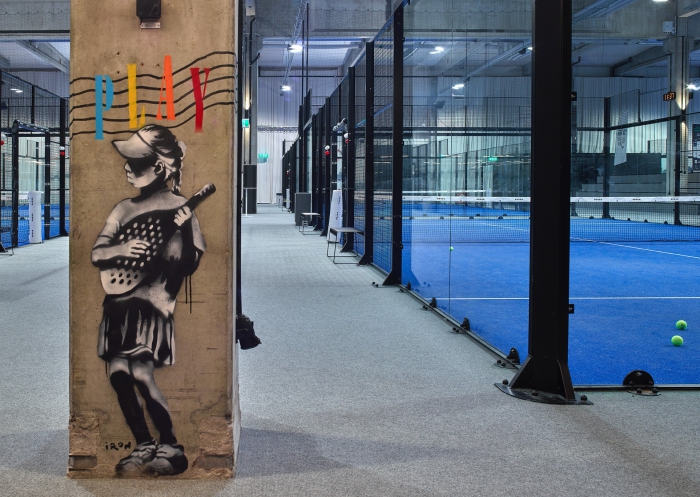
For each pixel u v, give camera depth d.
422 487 2.20
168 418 2.31
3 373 3.55
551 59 3.21
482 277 7.56
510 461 2.43
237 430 2.52
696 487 2.21
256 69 23.83
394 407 3.07
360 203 10.07
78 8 2.26
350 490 2.18
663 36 15.43
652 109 18.88
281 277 7.72
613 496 2.14
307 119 17.72
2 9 18.81
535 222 3.27
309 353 4.11
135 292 2.30
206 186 2.31
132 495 2.15
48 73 28.92
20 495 2.14
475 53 15.88
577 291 6.66
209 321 2.31
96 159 2.29
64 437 2.64
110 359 2.30
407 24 12.59
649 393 3.29
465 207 19.75
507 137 19.78
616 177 19.33
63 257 9.54
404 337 4.60
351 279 7.60
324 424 2.82
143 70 2.29
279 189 34.44
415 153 16.62
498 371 3.73
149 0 2.24
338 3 19.28
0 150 10.89
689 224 16.66
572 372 3.68
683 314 5.39
